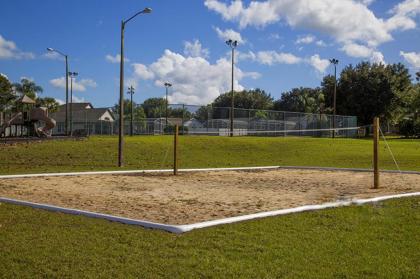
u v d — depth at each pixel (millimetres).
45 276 5184
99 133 47031
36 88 68562
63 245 6297
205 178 15383
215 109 41594
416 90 67500
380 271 5438
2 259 5695
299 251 6141
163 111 49188
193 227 7207
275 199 10695
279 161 23359
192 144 28484
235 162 22438
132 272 5309
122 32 20359
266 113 45312
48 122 32438
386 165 21094
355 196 11109
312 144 32000
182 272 5316
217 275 5238
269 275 5254
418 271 5461
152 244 6383
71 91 44656
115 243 6422
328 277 5238
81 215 8258
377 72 68438
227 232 7012
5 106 65062
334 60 52219
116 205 9656
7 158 20953
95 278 5121
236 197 11000
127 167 19219
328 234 7008
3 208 8930
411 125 57281
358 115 69500
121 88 20031
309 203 10031
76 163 20266
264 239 6664
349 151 28438
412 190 12086
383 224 7688
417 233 7117
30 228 7230
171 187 12875
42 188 12297
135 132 43312
